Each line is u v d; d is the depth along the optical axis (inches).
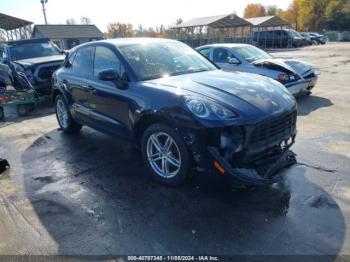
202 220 125.8
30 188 160.4
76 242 116.9
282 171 139.8
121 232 121.3
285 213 128.0
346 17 2456.9
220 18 1252.5
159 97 145.5
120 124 175.2
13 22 743.1
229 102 134.0
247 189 146.9
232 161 129.8
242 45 365.1
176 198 142.7
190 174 144.3
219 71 183.3
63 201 146.0
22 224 129.6
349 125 238.7
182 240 115.0
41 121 297.4
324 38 1642.5
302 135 219.9
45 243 117.0
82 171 177.3
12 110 368.8
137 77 164.9
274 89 155.0
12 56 410.3
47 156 202.8
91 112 201.5
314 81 329.7
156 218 128.9
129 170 175.3
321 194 140.9
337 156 181.6
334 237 112.6
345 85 404.5
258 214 128.0
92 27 1432.1
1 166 182.4
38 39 443.2
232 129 126.4
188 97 137.7
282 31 1395.2
